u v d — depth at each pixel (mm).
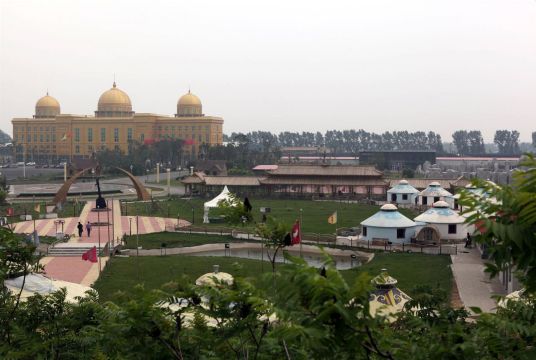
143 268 66562
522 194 8922
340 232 90312
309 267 9430
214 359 15062
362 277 9281
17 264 22375
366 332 9562
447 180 148500
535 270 9180
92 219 111500
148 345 14570
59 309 22906
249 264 67750
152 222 107125
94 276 62594
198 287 14250
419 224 84812
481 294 52562
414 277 60219
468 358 11523
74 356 21141
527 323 13156
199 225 100875
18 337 20672
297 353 13828
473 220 9367
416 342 12945
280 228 16750
